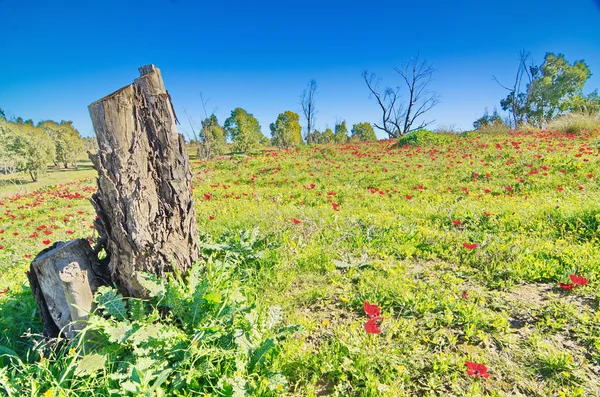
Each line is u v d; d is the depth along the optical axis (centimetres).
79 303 208
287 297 290
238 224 481
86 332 209
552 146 1028
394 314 261
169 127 239
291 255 359
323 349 220
